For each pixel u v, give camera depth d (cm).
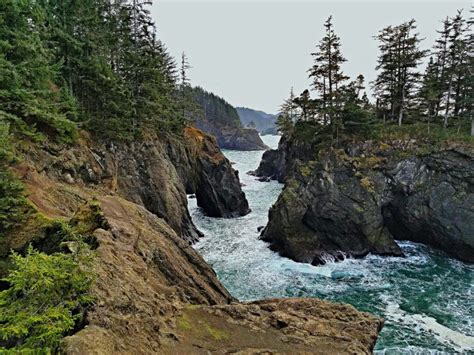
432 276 2405
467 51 3206
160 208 2877
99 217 1176
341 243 2783
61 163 1867
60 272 642
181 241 1405
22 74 1627
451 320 1819
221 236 3291
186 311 933
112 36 2758
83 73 2384
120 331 694
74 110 2103
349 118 3136
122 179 2603
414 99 3591
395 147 2977
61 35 2164
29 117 1778
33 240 1134
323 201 2808
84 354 564
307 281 2317
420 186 2864
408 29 3334
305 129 4112
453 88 3553
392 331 1714
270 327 941
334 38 3281
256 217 4088
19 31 1623
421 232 2950
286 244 2748
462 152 2741
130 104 2678
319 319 1020
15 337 635
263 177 6888
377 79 3781
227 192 4147
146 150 2933
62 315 582
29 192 1388
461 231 2670
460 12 3325
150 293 915
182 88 5475
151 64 3120
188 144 4191
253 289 2195
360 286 2247
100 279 808
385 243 2822
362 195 2809
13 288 614
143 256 1101
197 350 762
